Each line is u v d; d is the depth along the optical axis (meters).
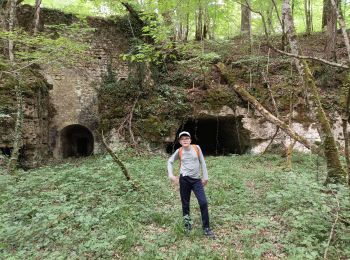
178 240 4.76
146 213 5.66
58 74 14.30
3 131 10.30
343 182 5.90
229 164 10.16
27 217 5.47
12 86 10.77
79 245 4.43
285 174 7.95
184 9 13.23
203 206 4.92
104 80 14.82
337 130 12.17
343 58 14.52
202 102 13.41
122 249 4.43
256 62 14.30
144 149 12.77
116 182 7.14
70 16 14.56
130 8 13.09
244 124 13.11
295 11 18.66
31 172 8.94
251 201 6.34
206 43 16.58
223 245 4.60
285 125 10.74
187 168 5.10
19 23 13.87
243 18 18.62
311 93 6.64
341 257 4.11
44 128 13.30
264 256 4.27
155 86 13.99
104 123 13.45
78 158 13.72
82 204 6.04
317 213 5.00
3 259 4.09
